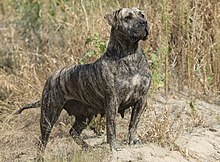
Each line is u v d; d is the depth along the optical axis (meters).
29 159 11.69
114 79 10.24
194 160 10.73
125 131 12.37
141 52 10.41
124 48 10.25
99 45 13.57
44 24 17.38
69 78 10.84
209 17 15.41
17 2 18.50
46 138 11.22
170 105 13.83
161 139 11.09
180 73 14.75
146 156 10.35
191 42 14.62
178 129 11.91
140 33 10.05
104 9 15.94
